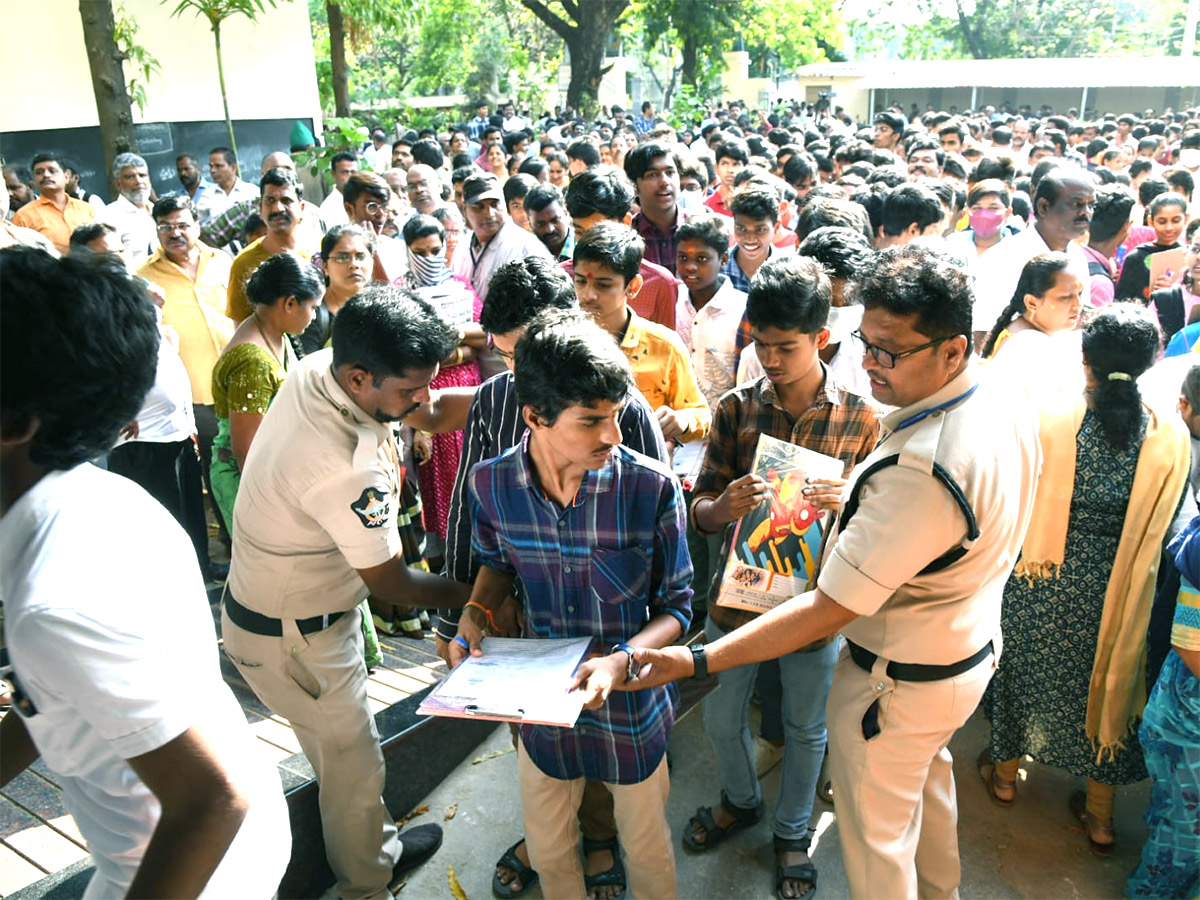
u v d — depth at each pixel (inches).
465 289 154.8
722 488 98.7
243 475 83.3
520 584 84.5
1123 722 100.8
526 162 273.4
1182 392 104.5
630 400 84.8
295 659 86.0
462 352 145.1
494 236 181.9
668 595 78.2
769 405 94.9
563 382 64.4
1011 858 105.6
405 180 309.1
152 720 43.3
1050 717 105.3
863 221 140.3
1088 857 105.8
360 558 79.9
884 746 76.4
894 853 78.7
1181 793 93.4
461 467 92.4
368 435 79.0
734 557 89.8
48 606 41.8
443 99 1137.4
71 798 50.6
